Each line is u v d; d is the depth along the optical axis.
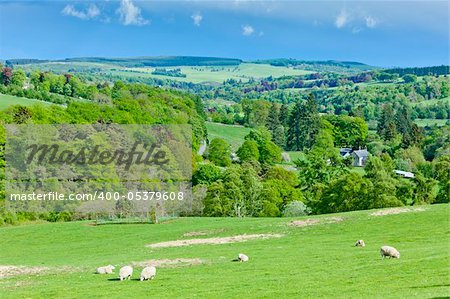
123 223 94.69
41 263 59.56
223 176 136.62
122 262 55.03
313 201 126.25
